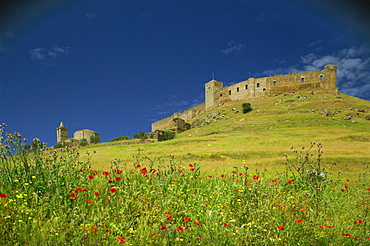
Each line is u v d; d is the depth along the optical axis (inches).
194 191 266.7
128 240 165.3
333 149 1082.7
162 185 255.6
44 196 207.3
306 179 309.6
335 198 294.4
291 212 225.6
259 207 217.2
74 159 275.0
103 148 1686.8
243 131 2064.5
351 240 180.9
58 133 3818.9
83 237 156.8
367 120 2112.5
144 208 219.5
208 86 4370.1
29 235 158.2
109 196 227.6
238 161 866.1
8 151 235.9
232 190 268.5
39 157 254.4
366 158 816.9
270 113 2731.3
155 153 1243.8
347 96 3152.1
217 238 168.9
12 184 225.6
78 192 219.9
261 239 169.9
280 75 3681.1
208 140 1665.8
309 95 3186.5
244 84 3900.1
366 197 328.5
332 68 3366.1
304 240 173.9
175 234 169.9
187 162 860.0
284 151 1064.8
